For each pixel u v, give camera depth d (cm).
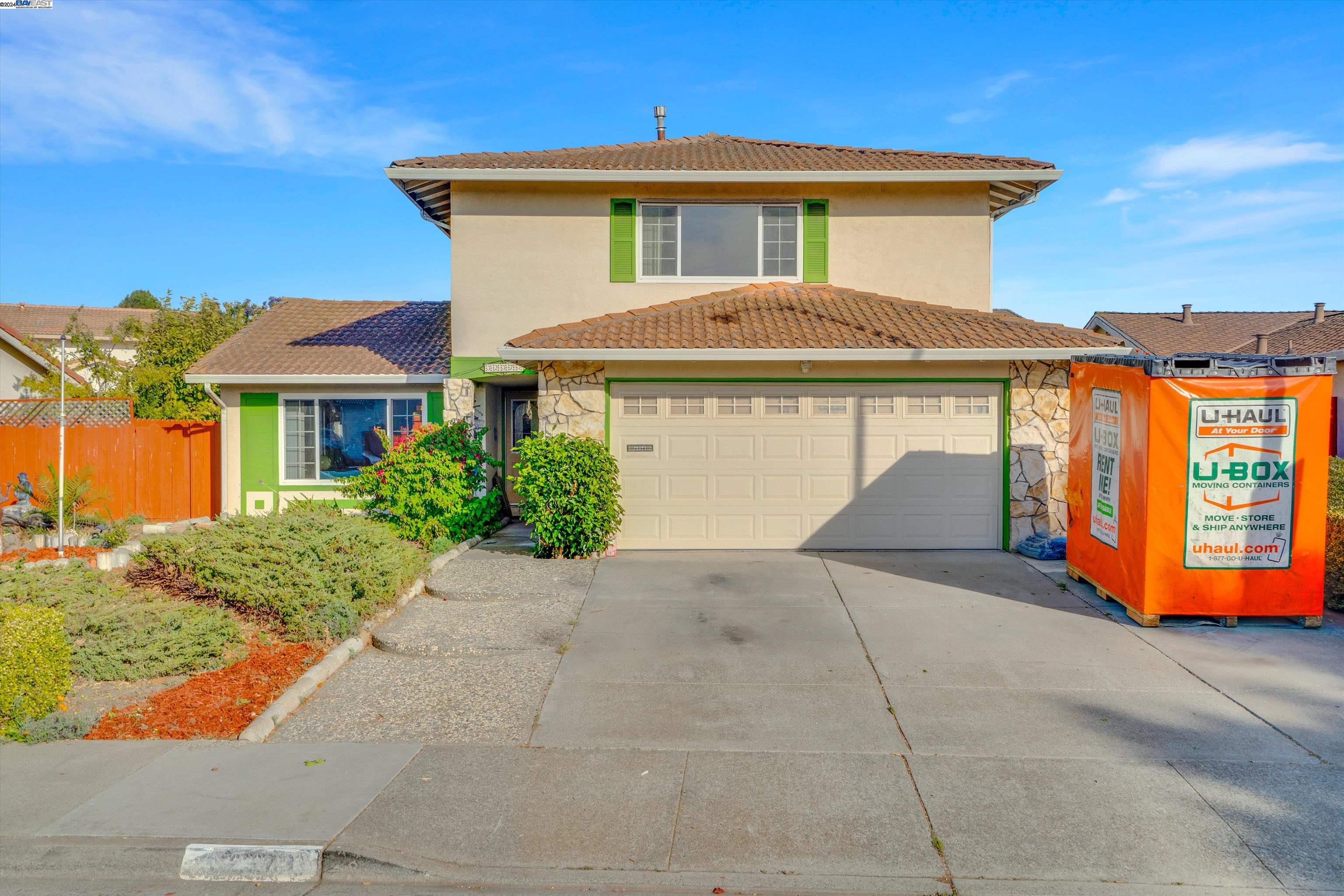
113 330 3759
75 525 1341
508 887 402
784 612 850
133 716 593
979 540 1157
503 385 1558
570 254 1359
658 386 1149
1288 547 783
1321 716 583
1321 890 387
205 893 404
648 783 491
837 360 1086
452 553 1120
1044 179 1308
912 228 1356
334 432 1507
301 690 629
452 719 589
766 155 1462
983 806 462
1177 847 421
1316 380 773
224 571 809
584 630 794
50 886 410
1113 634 775
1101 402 897
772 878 401
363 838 429
